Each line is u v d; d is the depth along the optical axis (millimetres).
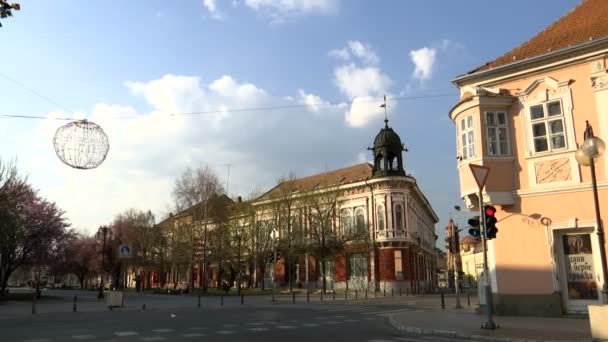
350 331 14953
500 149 18406
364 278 55844
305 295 45844
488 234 14391
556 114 17594
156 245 65188
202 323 17625
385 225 55219
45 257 42094
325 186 56000
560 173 17172
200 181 57094
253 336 13648
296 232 51875
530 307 17203
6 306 29719
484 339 12625
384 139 57250
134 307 27891
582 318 16141
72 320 19406
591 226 16312
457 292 26250
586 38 17234
